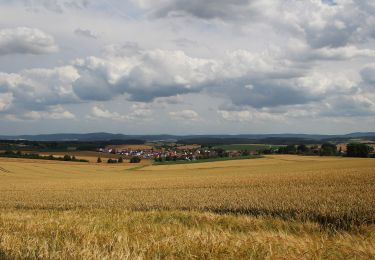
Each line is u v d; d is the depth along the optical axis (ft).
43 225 37.45
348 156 371.35
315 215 49.70
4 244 26.13
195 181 143.64
